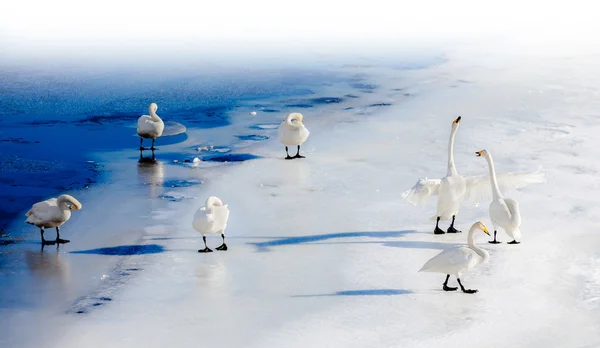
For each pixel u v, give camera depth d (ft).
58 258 43.34
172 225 48.83
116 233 47.57
